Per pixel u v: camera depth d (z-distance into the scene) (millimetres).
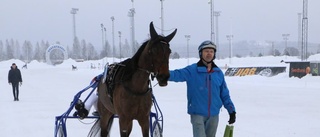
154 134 5684
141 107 4820
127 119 4867
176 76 4289
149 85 4941
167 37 4461
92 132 5992
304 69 21891
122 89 4777
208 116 4297
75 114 6012
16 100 14039
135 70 4676
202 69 4277
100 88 5703
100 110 5809
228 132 4336
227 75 27672
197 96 4277
